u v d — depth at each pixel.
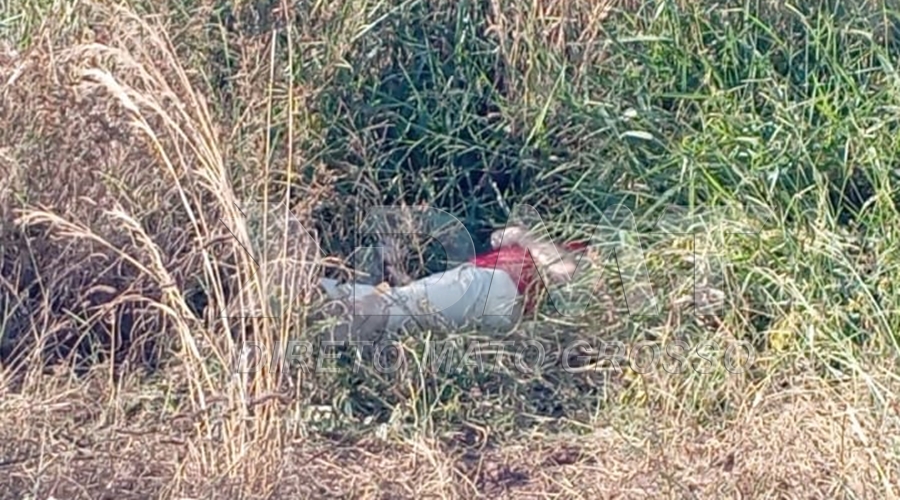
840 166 9.09
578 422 7.94
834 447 6.88
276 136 8.87
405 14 10.39
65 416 7.28
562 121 10.02
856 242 8.57
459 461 7.50
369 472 7.07
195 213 8.19
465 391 8.11
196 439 6.87
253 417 6.88
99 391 7.62
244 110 9.06
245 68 9.11
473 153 10.09
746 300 8.45
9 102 8.37
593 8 10.36
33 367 7.50
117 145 8.29
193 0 9.90
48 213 7.55
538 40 10.32
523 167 9.94
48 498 6.40
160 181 8.20
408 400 7.92
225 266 7.57
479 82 10.34
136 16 8.19
